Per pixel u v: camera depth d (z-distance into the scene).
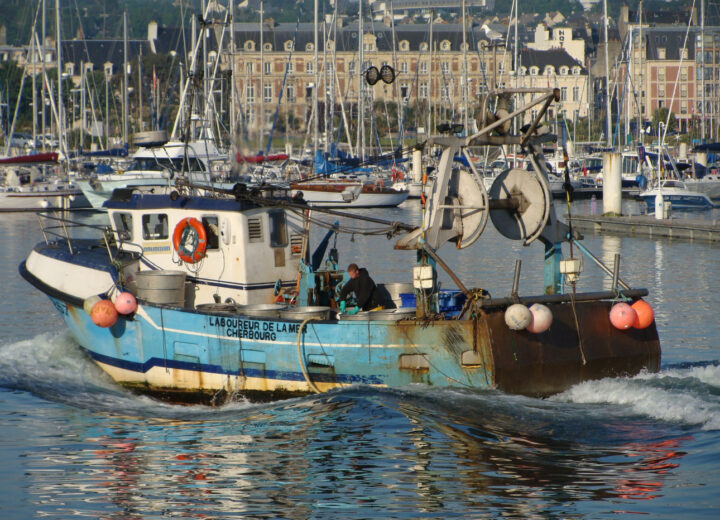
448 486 41.25
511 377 50.69
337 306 58.66
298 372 53.94
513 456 44.41
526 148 54.50
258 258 59.62
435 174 52.75
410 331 51.81
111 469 44.97
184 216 60.81
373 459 44.66
